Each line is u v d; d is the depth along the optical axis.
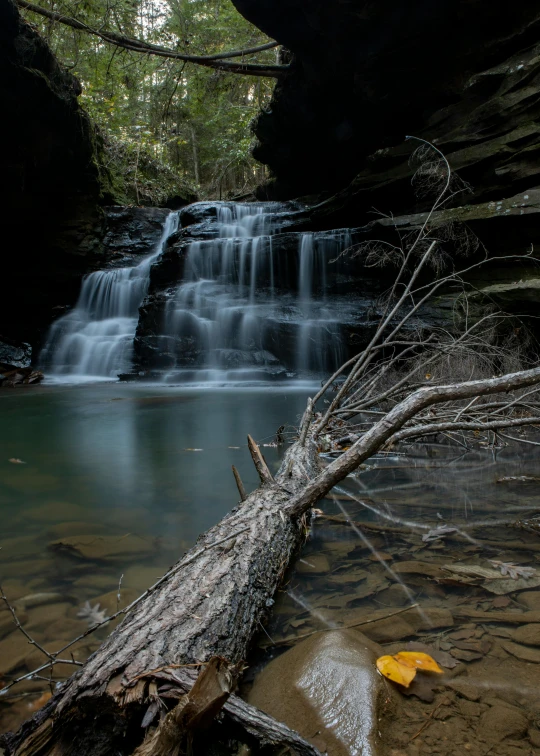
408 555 2.21
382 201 12.23
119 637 1.32
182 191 21.92
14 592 1.93
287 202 16.34
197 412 6.76
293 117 15.20
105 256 17.06
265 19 12.25
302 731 1.21
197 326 12.59
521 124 9.27
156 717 1.07
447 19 10.46
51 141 13.42
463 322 8.34
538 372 2.12
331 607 1.79
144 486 3.33
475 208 8.95
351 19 11.19
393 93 12.20
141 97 21.52
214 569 1.73
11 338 15.88
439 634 1.61
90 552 2.27
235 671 1.29
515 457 4.10
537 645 1.53
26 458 4.19
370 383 5.43
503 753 1.14
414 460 4.04
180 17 15.31
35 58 11.84
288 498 2.49
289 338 11.20
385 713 1.27
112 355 14.08
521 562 2.11
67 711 1.11
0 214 13.89
